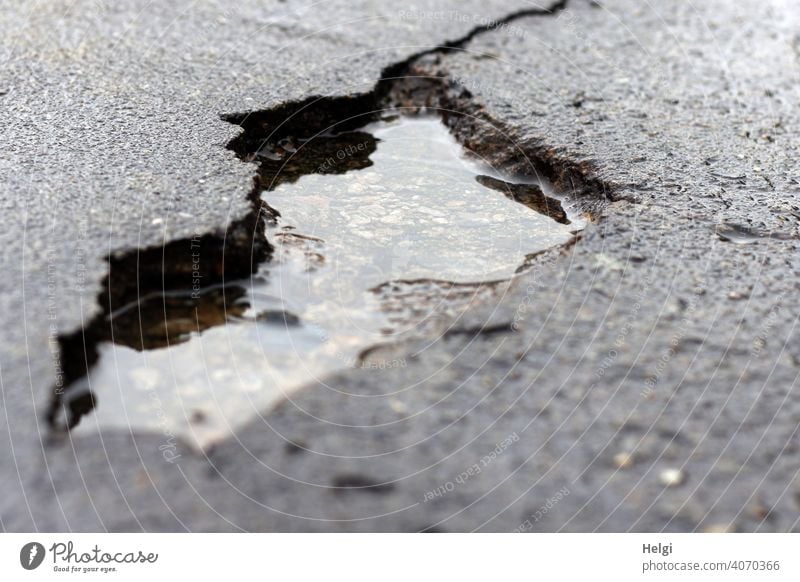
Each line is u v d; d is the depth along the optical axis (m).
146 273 1.49
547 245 1.56
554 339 1.46
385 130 1.69
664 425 1.41
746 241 1.54
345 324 1.47
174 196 1.53
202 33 1.77
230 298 1.49
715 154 1.63
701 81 1.75
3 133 1.59
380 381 1.43
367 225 1.57
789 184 1.60
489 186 1.63
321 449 1.39
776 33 1.85
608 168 1.60
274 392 1.42
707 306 1.48
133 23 1.78
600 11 1.88
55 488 1.37
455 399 1.42
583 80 1.73
